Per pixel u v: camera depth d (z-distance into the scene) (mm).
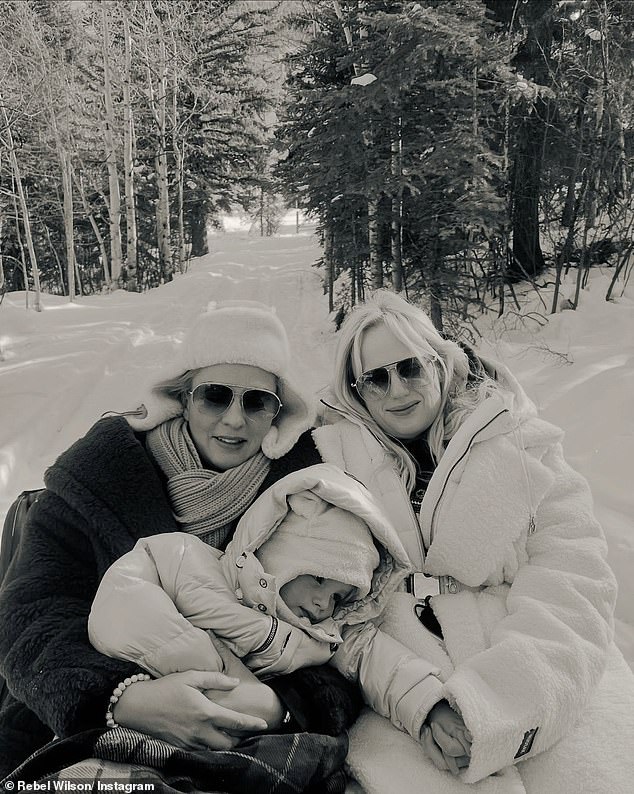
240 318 1723
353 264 9680
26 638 1422
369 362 1892
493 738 1354
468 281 8906
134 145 19406
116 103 18766
